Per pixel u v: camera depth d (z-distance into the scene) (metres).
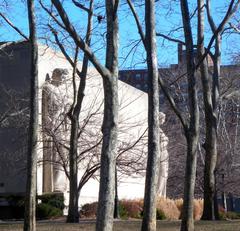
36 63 17.56
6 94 30.30
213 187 23.80
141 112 39.66
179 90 38.66
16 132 30.42
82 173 31.75
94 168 27.78
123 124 35.72
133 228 20.45
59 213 29.16
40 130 28.45
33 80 17.48
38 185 30.28
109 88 12.99
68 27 12.45
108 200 12.64
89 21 22.31
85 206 30.38
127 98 36.91
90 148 27.70
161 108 44.03
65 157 28.66
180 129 43.75
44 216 28.03
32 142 17.38
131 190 39.00
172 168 44.19
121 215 29.30
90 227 20.72
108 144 12.84
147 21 16.42
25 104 29.52
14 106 28.84
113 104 12.97
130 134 33.03
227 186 44.94
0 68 31.58
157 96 16.38
